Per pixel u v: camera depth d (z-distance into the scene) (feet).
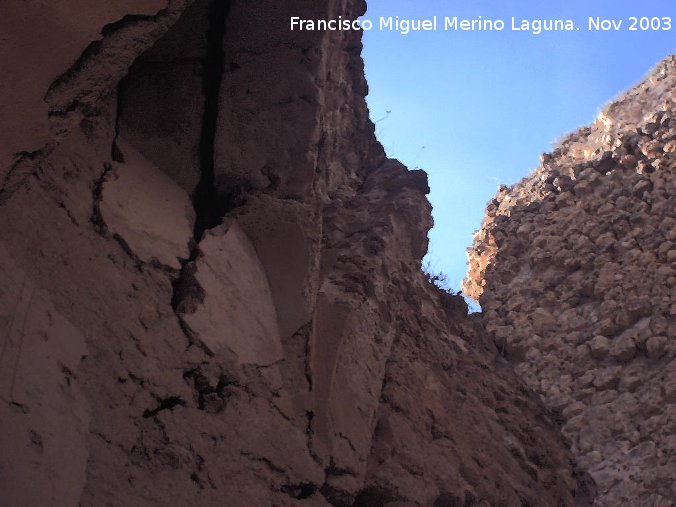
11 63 11.80
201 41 20.08
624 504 37.78
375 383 20.57
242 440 16.02
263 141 19.70
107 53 12.60
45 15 11.69
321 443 17.84
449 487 21.01
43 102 12.34
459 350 28.17
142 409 14.58
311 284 18.90
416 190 27.22
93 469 13.15
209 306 16.66
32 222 14.30
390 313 22.34
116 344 14.66
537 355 45.93
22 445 11.64
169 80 19.58
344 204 25.41
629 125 54.08
